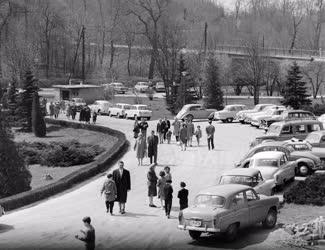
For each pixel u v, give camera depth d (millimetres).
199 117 69875
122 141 48719
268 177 29375
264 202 22234
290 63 106875
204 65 97750
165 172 26000
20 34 125938
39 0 139500
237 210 21016
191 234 21281
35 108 63312
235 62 109188
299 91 72875
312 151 35594
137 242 21250
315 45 149000
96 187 32719
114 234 22406
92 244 16750
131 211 26391
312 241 20766
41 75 127000
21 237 22000
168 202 24906
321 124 43250
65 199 29719
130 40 136750
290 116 55750
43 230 23031
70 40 138125
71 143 51281
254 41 110750
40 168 44531
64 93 93438
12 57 103188
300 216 24422
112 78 118938
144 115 73250
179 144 48344
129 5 134750
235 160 40188
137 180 33812
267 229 22625
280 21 173750
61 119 73812
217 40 139500
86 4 164625
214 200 21000
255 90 93812
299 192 26891
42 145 51406
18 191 31953
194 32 141250
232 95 111125
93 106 81438
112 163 40375
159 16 100625
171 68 90312
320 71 105125
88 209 27000
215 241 21188
